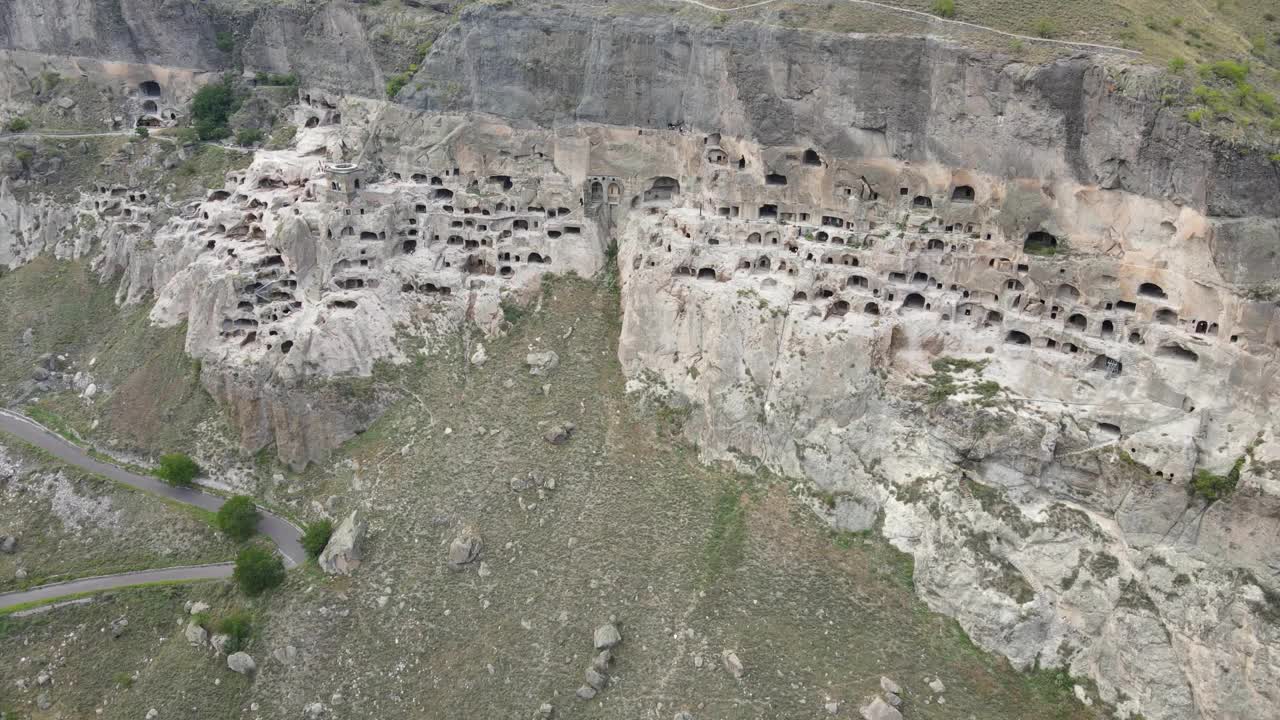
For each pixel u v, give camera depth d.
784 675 67.00
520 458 82.31
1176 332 70.44
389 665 70.56
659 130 93.38
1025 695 67.44
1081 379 73.44
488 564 75.06
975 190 78.19
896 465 76.25
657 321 87.69
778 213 87.25
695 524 76.75
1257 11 92.50
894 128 80.06
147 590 78.19
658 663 68.19
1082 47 75.12
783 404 80.00
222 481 87.94
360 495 82.75
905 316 79.06
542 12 94.25
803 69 82.50
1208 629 64.19
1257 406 66.38
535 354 91.06
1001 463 72.00
